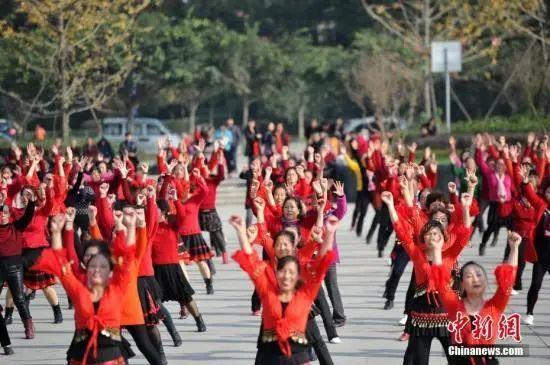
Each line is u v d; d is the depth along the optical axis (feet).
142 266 82.07
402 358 85.46
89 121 372.58
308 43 471.62
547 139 143.13
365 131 293.64
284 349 62.08
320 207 83.61
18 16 304.71
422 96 368.48
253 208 90.63
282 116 472.85
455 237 79.36
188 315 106.93
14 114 292.40
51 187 102.78
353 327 98.37
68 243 67.26
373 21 449.06
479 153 151.23
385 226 144.97
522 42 342.03
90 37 267.39
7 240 94.48
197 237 117.08
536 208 96.32
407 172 115.55
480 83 392.47
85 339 63.41
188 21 391.45
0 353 90.53
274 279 63.57
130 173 130.31
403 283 124.36
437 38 333.83
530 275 130.31
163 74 385.50
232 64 415.64
